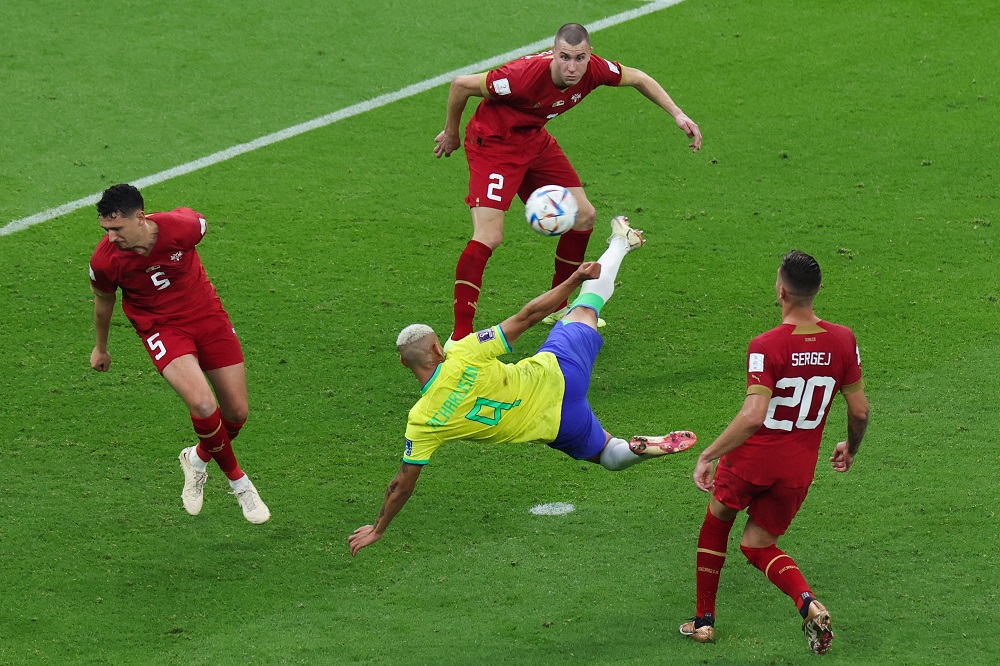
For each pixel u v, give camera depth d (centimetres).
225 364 2403
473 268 2809
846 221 3672
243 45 4856
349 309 3250
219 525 2481
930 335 3091
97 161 4047
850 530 2402
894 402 2822
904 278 3356
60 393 2881
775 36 4903
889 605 2173
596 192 3856
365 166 4050
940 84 4519
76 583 2297
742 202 3797
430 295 3322
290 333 3139
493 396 2067
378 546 2409
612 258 2311
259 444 2731
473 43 4903
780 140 4175
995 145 4100
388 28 5009
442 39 4931
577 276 2050
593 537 2423
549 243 3591
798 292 1967
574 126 4288
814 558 2320
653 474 2625
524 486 2594
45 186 3878
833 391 2003
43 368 2972
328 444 2738
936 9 5059
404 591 2278
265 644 2128
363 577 2325
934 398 2833
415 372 2064
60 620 2197
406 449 2066
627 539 2414
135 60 4722
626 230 2362
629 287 3350
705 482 2003
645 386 2925
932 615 2139
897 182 3894
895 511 2452
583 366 2186
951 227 3619
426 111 4422
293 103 4466
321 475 2634
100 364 2494
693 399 2872
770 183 3906
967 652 2033
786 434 2009
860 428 2067
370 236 3619
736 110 4384
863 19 5009
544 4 5219
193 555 2388
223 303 3253
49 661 2091
